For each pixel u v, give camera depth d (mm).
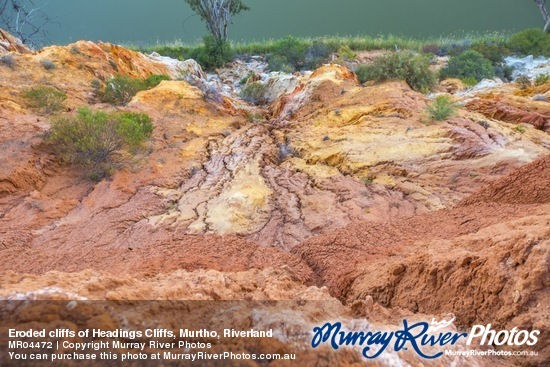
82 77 14922
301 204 7969
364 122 11773
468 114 11922
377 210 7648
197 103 13555
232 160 10148
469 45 30922
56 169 9008
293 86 19062
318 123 12664
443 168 9070
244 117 14609
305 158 10508
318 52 29672
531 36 30953
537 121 12617
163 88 13703
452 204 7789
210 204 7898
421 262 4305
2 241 6340
